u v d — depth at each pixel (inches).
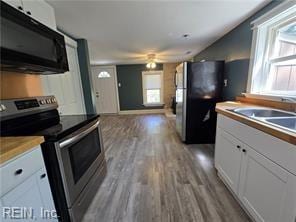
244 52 85.9
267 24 70.4
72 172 47.6
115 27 88.6
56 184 43.5
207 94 108.3
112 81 239.6
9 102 46.5
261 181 42.5
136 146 115.4
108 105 247.6
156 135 138.1
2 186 28.3
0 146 31.9
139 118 211.5
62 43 58.6
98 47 130.7
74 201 48.0
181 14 74.9
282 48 68.5
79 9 67.0
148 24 86.1
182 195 62.5
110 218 53.2
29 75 61.9
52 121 60.9
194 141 115.6
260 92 77.7
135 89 242.4
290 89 65.9
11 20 38.2
